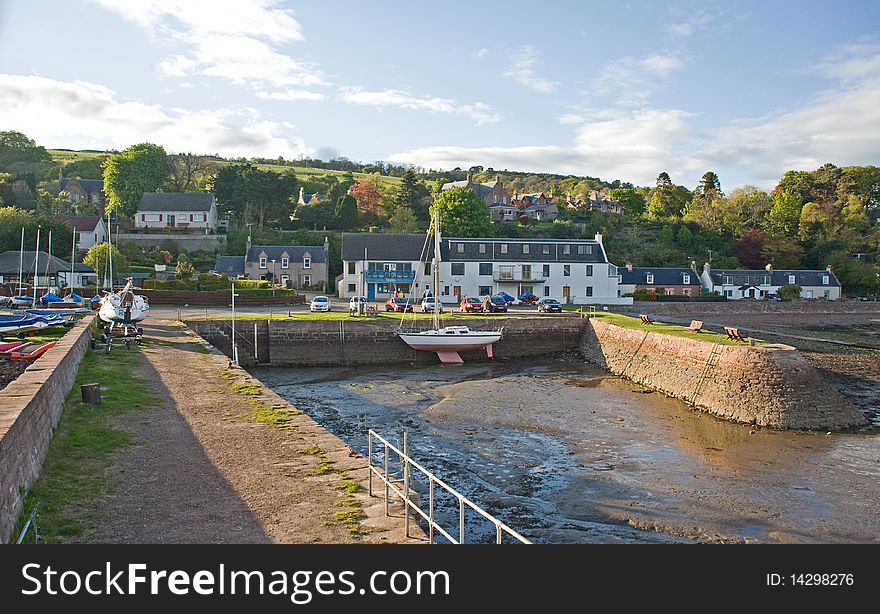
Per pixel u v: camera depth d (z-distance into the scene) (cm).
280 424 1473
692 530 1398
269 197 9369
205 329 3834
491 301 5325
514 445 2072
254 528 898
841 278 8756
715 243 9988
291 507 974
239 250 8100
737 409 2538
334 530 893
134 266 7056
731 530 1402
